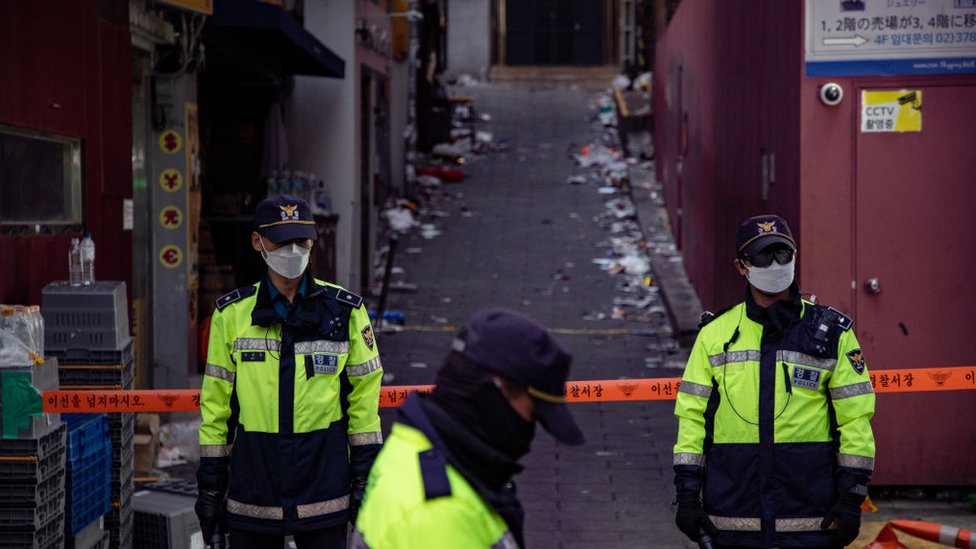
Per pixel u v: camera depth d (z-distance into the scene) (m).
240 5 20.61
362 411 10.12
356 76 31.58
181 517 13.12
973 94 16.36
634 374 26.70
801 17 16.45
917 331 16.58
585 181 51.41
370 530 4.92
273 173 26.80
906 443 16.73
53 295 11.94
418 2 49.44
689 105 35.44
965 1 16.25
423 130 56.53
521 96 72.50
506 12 80.75
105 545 12.20
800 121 16.53
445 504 4.76
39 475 10.41
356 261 31.80
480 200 48.31
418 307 34.25
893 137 16.47
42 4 13.66
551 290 36.19
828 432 9.90
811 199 16.55
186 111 20.67
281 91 28.08
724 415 9.98
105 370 11.95
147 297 20.67
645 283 36.47
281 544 10.09
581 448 20.22
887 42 16.34
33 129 13.34
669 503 16.95
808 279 16.58
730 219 24.84
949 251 16.48
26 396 10.34
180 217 20.67
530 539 15.15
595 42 80.69
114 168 16.55
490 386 4.93
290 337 9.88
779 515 9.81
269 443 9.84
